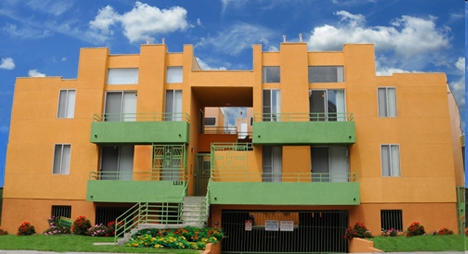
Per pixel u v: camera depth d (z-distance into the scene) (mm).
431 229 22812
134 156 24062
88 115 24797
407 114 23812
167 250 17156
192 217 21062
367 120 23812
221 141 28812
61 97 25266
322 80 24766
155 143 23797
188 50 25297
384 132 23703
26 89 25516
